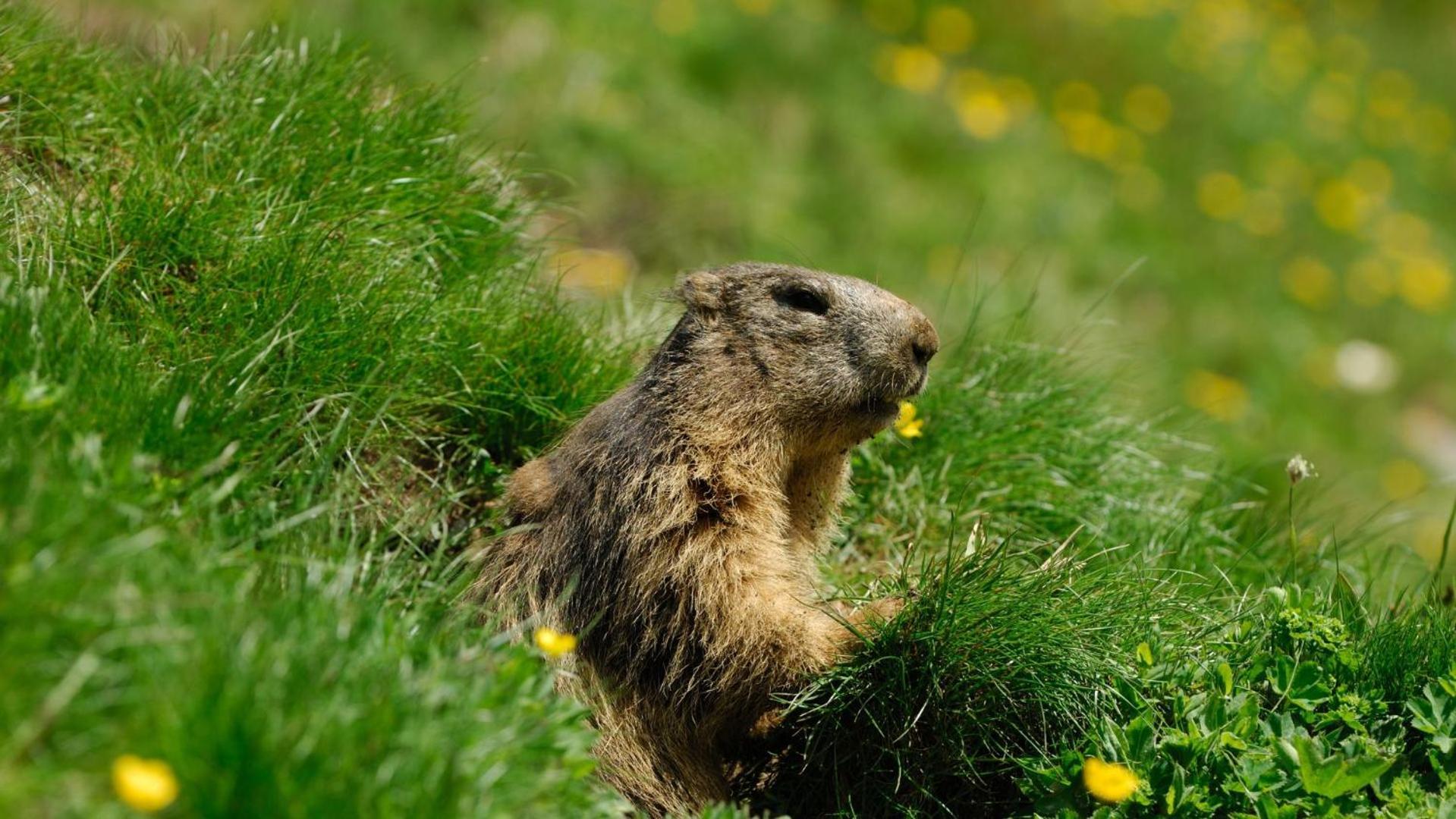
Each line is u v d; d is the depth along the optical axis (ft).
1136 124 95.96
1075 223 83.71
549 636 24.53
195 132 36.83
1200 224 90.94
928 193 81.61
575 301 41.19
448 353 34.78
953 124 86.69
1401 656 29.37
